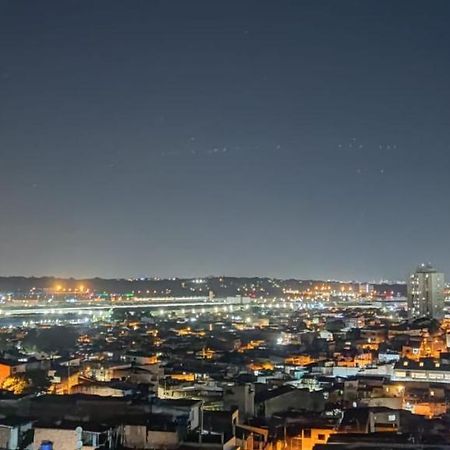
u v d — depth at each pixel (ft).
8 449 280.51
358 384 534.78
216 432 352.49
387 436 294.25
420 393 513.04
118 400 381.81
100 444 297.12
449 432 367.45
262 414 467.11
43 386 531.09
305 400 492.95
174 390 511.81
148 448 313.32
